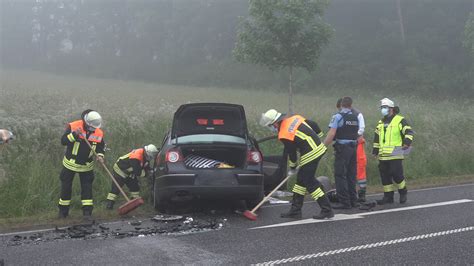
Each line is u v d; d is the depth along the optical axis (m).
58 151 9.41
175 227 6.30
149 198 8.56
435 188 9.72
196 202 7.98
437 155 12.38
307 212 7.38
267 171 8.48
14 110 11.20
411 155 12.15
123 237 5.83
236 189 6.89
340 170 7.63
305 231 6.03
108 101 15.91
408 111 16.83
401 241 5.52
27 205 7.60
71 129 6.92
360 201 8.23
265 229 6.16
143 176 8.15
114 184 7.86
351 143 7.66
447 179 11.02
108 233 6.05
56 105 12.48
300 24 15.23
